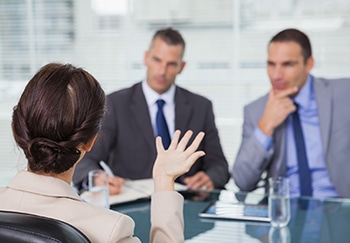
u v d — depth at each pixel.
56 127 0.77
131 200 1.66
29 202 0.79
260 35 3.20
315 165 2.03
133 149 2.15
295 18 3.12
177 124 2.22
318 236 1.32
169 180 1.00
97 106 0.81
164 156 1.03
